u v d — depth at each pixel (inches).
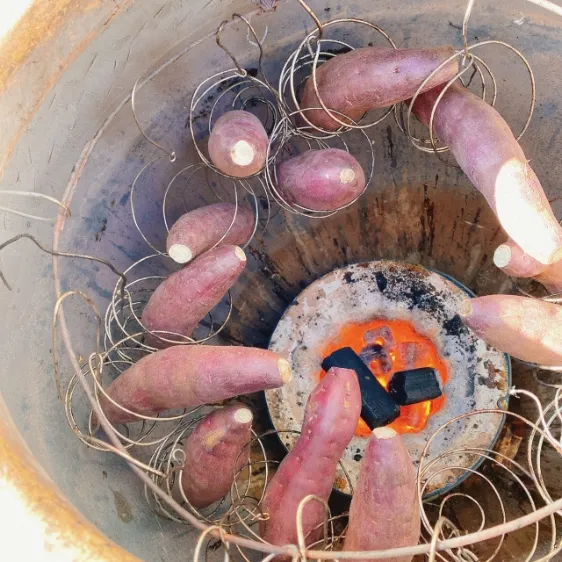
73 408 25.2
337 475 32.5
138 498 25.7
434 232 35.6
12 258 22.9
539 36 26.7
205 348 23.2
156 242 30.3
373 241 36.6
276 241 34.4
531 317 23.2
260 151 24.9
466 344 34.6
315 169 25.8
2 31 19.5
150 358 24.2
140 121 27.2
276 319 36.5
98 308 27.9
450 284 35.6
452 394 34.0
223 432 23.4
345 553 17.5
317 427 23.5
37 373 23.9
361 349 35.5
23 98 20.5
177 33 25.1
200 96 27.8
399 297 35.9
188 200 30.7
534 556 28.1
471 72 29.0
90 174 26.2
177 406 24.2
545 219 22.3
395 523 20.3
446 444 33.1
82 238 26.7
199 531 26.7
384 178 34.0
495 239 33.9
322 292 36.0
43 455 21.8
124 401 24.7
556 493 30.2
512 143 23.6
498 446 33.8
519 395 34.5
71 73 22.2
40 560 14.5
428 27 28.0
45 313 24.9
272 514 23.6
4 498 15.1
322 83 26.4
